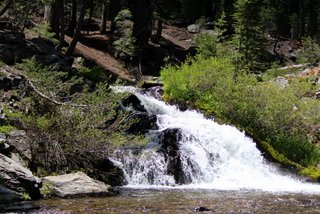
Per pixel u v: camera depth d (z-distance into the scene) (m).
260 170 15.23
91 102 12.09
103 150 11.88
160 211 8.55
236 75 19.47
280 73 32.53
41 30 25.22
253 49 37.53
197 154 14.33
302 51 48.62
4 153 10.50
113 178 12.51
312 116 18.44
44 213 8.15
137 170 13.08
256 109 17.77
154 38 42.47
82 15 27.39
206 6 59.75
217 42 38.97
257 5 37.94
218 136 15.50
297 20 66.81
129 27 38.06
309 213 8.75
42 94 11.74
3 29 21.72
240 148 15.62
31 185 9.48
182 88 18.95
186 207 9.06
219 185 13.34
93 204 9.14
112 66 32.53
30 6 24.47
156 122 15.56
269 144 17.12
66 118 11.60
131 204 9.27
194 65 19.66
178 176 13.55
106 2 36.47
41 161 11.40
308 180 14.66
